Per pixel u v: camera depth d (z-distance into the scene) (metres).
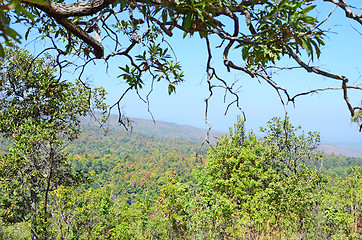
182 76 2.19
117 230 14.34
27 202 13.23
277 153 17.78
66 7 1.59
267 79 1.68
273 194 13.68
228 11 1.61
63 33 2.31
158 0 1.57
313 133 19.38
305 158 19.38
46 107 12.06
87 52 2.30
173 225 11.91
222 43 1.69
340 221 13.89
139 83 2.09
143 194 126.94
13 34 0.63
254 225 10.40
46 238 9.96
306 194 14.83
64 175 13.75
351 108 1.51
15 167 12.03
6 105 12.23
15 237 13.69
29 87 11.68
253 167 14.29
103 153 194.75
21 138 11.44
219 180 12.92
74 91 12.62
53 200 11.54
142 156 182.75
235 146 15.52
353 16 1.49
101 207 14.27
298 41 1.53
